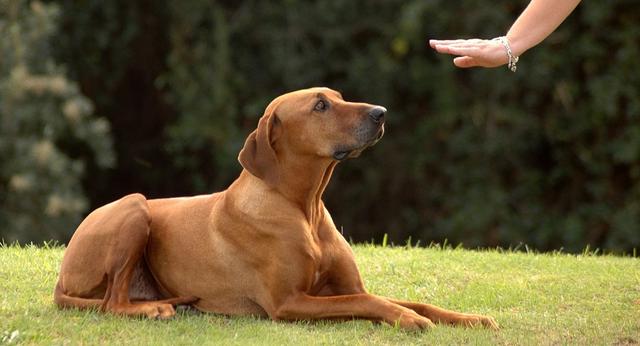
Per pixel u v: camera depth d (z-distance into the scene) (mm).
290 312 6715
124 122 19891
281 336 6387
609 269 8844
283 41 18125
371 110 6734
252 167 6809
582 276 8531
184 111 18094
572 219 16891
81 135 16234
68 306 6996
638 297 7750
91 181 19500
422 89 17766
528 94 17281
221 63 17781
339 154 6754
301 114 6777
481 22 17328
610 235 16734
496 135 17188
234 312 6992
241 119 18484
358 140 6715
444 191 17969
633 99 16625
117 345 6168
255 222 6789
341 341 6312
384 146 18234
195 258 7031
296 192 6812
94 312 6852
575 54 16922
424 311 6859
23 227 15242
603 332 6719
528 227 17109
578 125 17078
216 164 18797
